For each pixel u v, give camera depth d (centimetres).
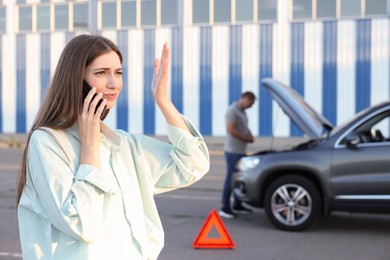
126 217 175
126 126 2438
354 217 809
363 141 688
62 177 162
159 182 201
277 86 754
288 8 2245
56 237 166
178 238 665
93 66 174
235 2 2306
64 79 172
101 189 162
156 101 195
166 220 781
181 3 2358
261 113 2278
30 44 2548
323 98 2227
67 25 2495
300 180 697
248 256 580
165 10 2381
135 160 191
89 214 158
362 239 660
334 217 808
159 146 200
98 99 168
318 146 702
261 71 2286
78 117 170
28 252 169
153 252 185
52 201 159
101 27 2450
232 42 2312
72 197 160
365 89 2184
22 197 173
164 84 194
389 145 662
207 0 2338
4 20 2573
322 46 2220
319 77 2228
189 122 199
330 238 665
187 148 192
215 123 2342
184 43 2364
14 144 2356
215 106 2339
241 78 2309
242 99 801
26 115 2570
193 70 2358
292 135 2244
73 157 168
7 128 2595
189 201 956
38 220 171
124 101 2436
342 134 693
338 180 679
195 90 2361
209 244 617
